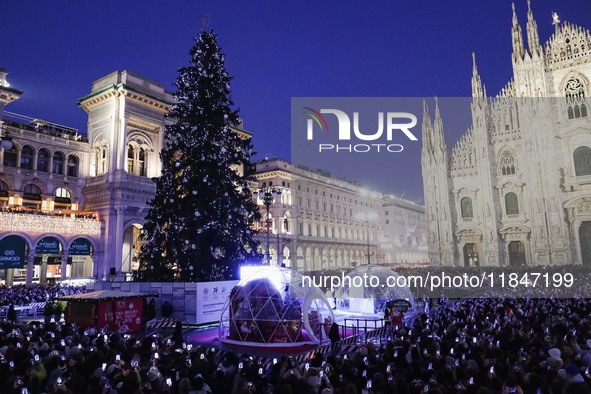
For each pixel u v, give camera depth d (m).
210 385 8.91
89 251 55.19
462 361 9.16
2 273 54.00
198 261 28.56
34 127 55.94
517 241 58.88
